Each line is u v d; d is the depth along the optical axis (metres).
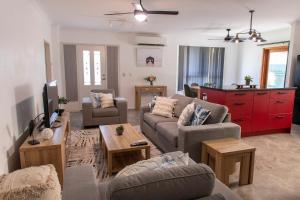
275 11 4.14
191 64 7.48
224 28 5.93
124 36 6.60
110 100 4.88
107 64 6.57
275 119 4.29
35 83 3.53
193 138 2.58
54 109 3.18
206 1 3.52
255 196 2.22
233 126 2.77
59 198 1.11
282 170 2.79
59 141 2.32
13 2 2.49
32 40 3.41
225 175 2.29
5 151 2.07
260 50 6.87
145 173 1.02
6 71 2.18
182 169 1.04
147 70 6.97
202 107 3.14
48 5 3.73
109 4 3.69
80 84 6.43
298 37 5.11
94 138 3.94
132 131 3.17
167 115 3.77
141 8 3.29
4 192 1.01
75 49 6.24
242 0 3.47
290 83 5.28
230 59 7.89
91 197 1.23
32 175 1.20
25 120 2.83
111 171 2.56
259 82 6.94
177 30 6.27
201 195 1.02
